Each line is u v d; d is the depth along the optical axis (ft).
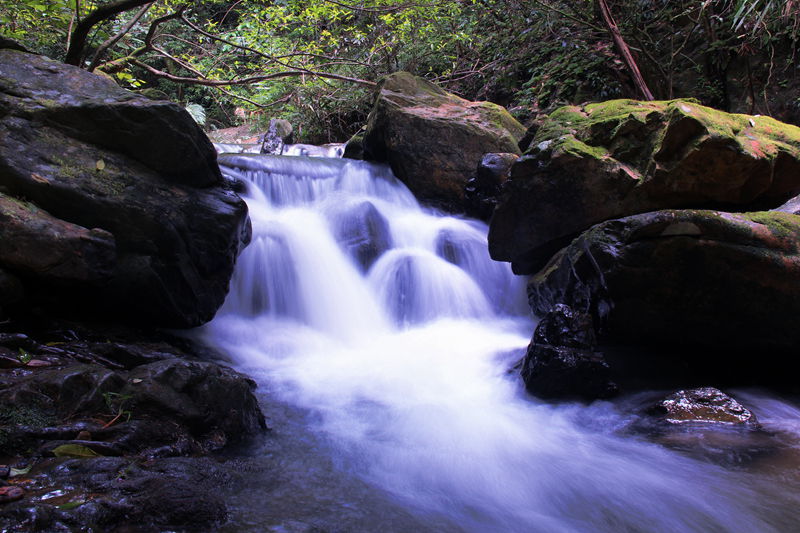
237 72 38.01
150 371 10.66
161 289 14.26
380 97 28.14
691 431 13.39
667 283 15.57
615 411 14.65
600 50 33.35
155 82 55.93
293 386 14.98
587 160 18.30
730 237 15.02
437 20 39.58
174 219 14.56
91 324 13.96
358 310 20.68
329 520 8.62
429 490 10.22
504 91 41.19
